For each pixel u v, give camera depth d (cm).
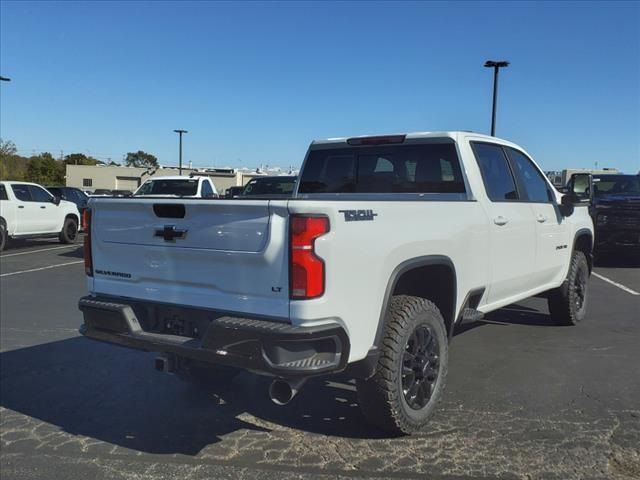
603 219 1260
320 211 328
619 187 1487
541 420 434
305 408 465
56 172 7875
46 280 1135
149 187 1484
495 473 359
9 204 1639
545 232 606
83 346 655
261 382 533
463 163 502
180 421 448
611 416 441
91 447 407
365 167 568
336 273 336
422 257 406
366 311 359
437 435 412
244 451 395
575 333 689
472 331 699
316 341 332
